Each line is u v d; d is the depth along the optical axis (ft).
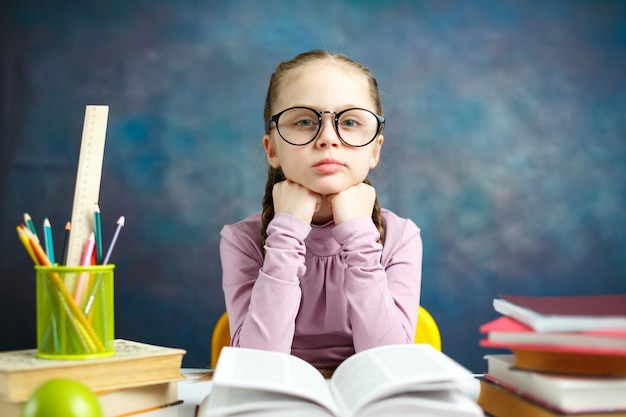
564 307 2.58
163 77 9.94
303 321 4.56
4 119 9.91
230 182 9.93
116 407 2.59
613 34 10.05
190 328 9.89
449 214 9.89
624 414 2.24
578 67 10.01
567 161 9.96
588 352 2.30
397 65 9.93
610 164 10.00
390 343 3.90
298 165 4.08
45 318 2.60
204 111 9.94
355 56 9.91
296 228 4.03
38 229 9.88
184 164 9.93
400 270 4.51
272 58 9.95
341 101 4.08
